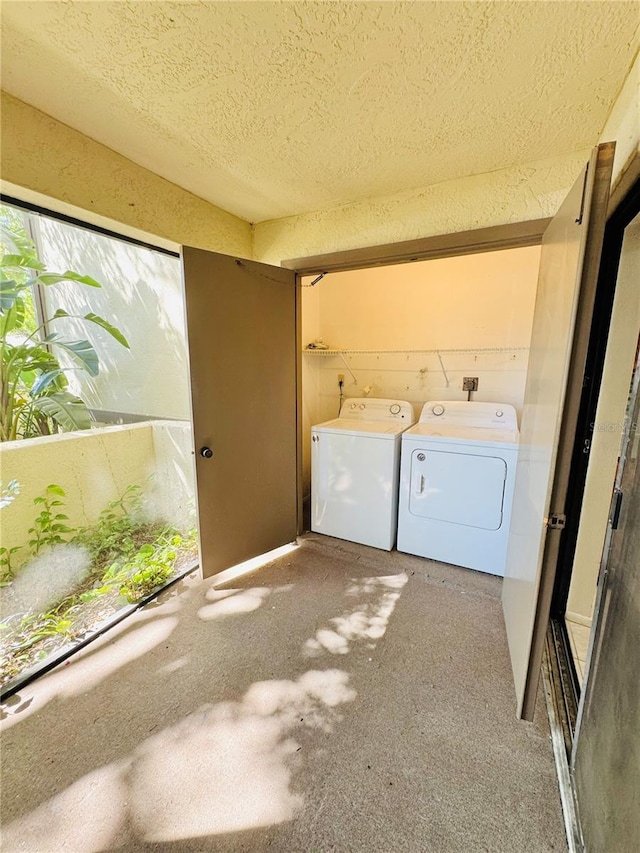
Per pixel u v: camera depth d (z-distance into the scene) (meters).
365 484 2.64
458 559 2.42
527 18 0.93
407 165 1.68
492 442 2.22
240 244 2.34
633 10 0.89
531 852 0.98
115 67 1.13
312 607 2.02
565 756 1.18
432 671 1.58
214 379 2.05
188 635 1.81
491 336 2.86
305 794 1.12
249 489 2.33
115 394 3.70
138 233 1.82
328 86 1.19
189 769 1.19
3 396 2.72
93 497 2.80
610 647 0.87
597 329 1.61
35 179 1.40
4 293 2.45
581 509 1.75
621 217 1.39
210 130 1.45
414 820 1.05
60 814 1.07
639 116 1.00
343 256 2.23
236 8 0.92
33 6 0.92
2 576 2.21
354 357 3.42
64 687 1.50
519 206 1.70
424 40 1.00
